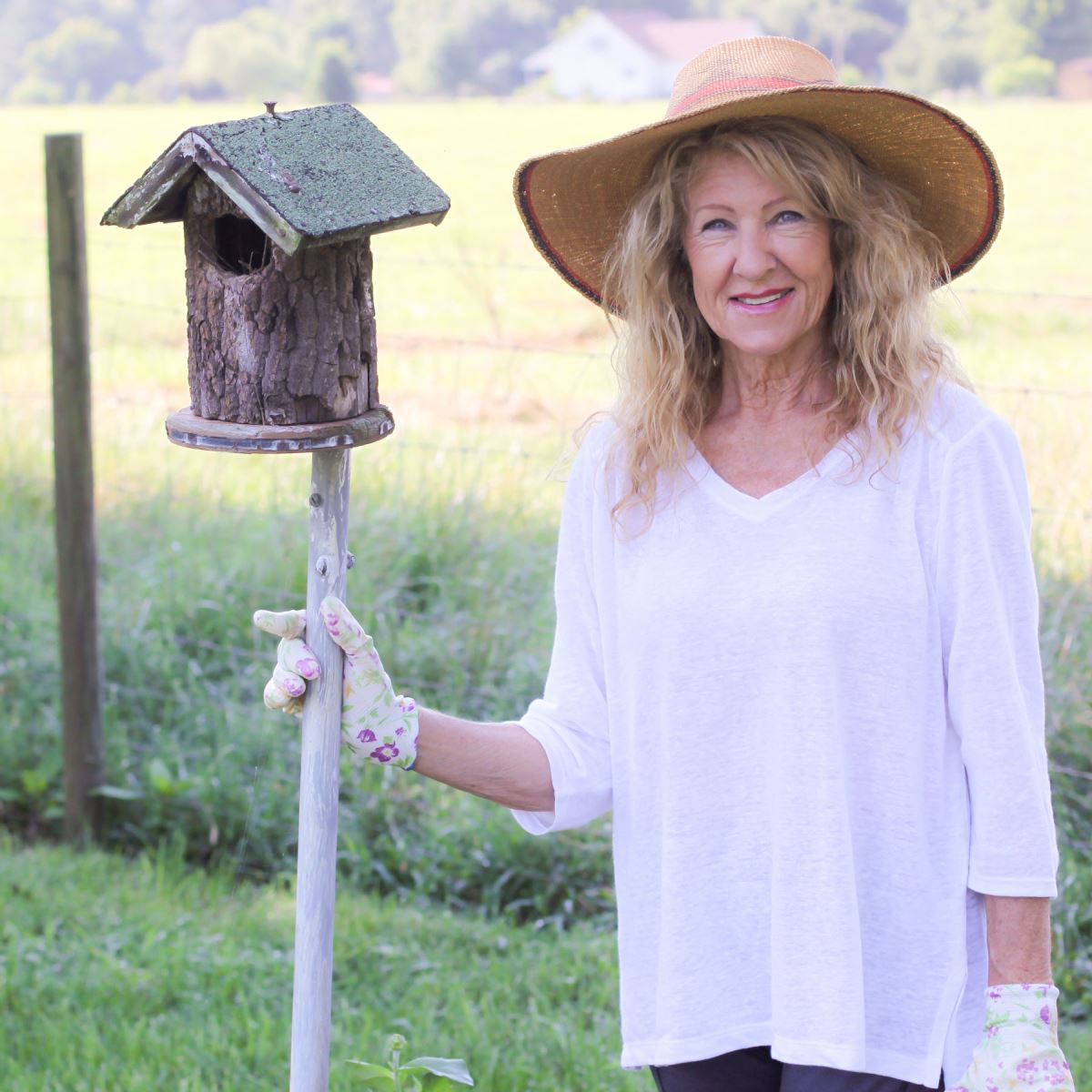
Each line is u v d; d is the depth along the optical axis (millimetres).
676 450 1765
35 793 4109
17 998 3104
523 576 4402
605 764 1887
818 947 1660
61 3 62625
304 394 1696
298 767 3994
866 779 1665
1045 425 4766
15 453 5848
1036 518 4188
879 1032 1682
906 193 1850
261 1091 2758
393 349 8344
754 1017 1744
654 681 1759
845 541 1652
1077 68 44406
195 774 4035
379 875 3730
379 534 4672
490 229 12125
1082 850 3406
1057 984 3111
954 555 1629
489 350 8297
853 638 1643
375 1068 1885
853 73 48844
